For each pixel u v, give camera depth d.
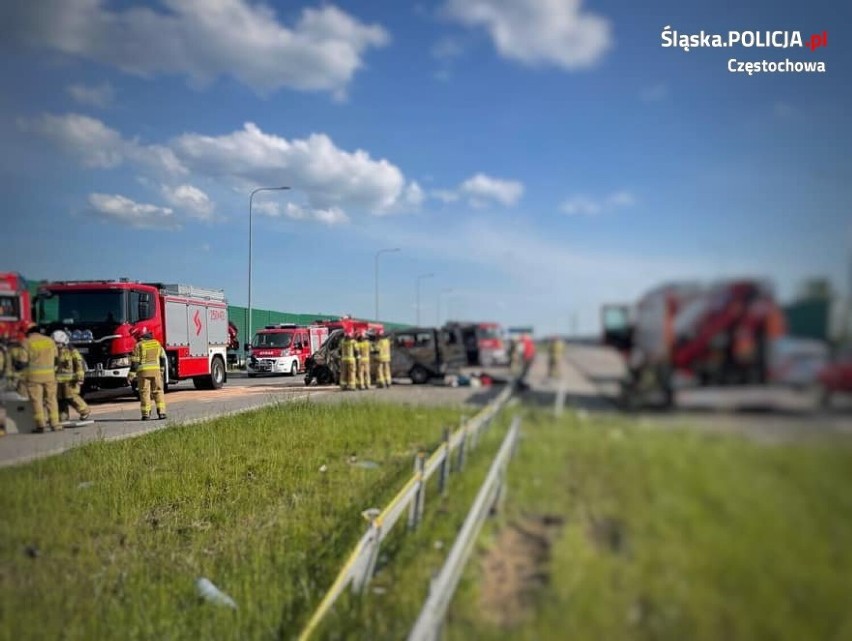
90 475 5.79
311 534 4.82
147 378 9.64
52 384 7.77
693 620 1.14
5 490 4.76
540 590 1.35
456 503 3.29
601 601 1.25
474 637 1.41
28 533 4.27
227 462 6.84
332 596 3.09
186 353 15.30
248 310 25.62
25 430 7.52
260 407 10.56
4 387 7.41
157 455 6.93
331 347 17.22
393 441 7.57
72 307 11.83
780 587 1.09
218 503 5.66
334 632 2.89
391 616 2.85
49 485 5.05
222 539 4.89
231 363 25.00
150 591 3.95
